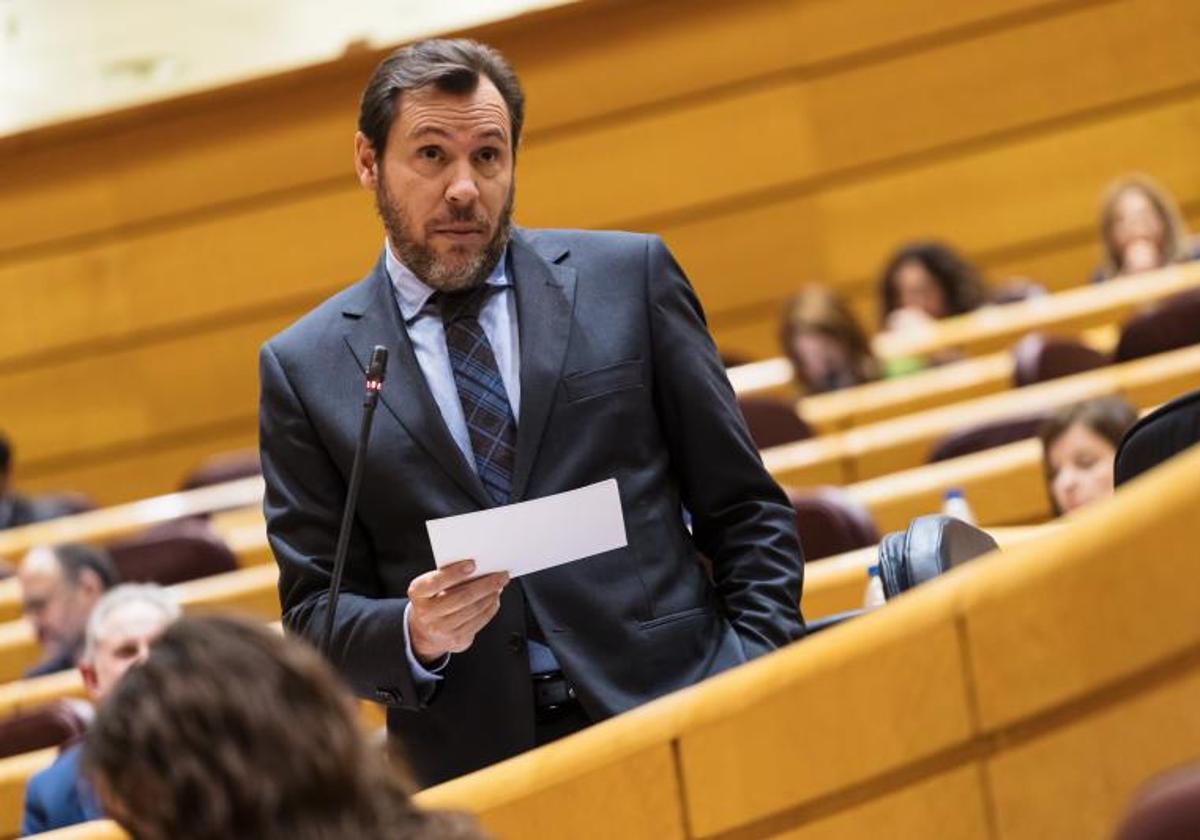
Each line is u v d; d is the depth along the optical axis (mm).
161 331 13430
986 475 7133
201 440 13453
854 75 13297
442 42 3688
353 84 13148
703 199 13250
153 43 13625
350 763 2109
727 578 3639
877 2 13289
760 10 13219
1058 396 7922
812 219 13258
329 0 13422
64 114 13391
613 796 3066
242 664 2109
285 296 13312
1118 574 2711
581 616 3543
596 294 3695
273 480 3688
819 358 9602
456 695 3561
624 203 13234
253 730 2072
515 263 3723
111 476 13531
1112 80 13250
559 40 13188
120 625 5836
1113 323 9805
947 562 3596
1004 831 2807
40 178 13445
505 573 3297
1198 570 2668
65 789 5301
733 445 3648
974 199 13289
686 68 13219
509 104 3674
